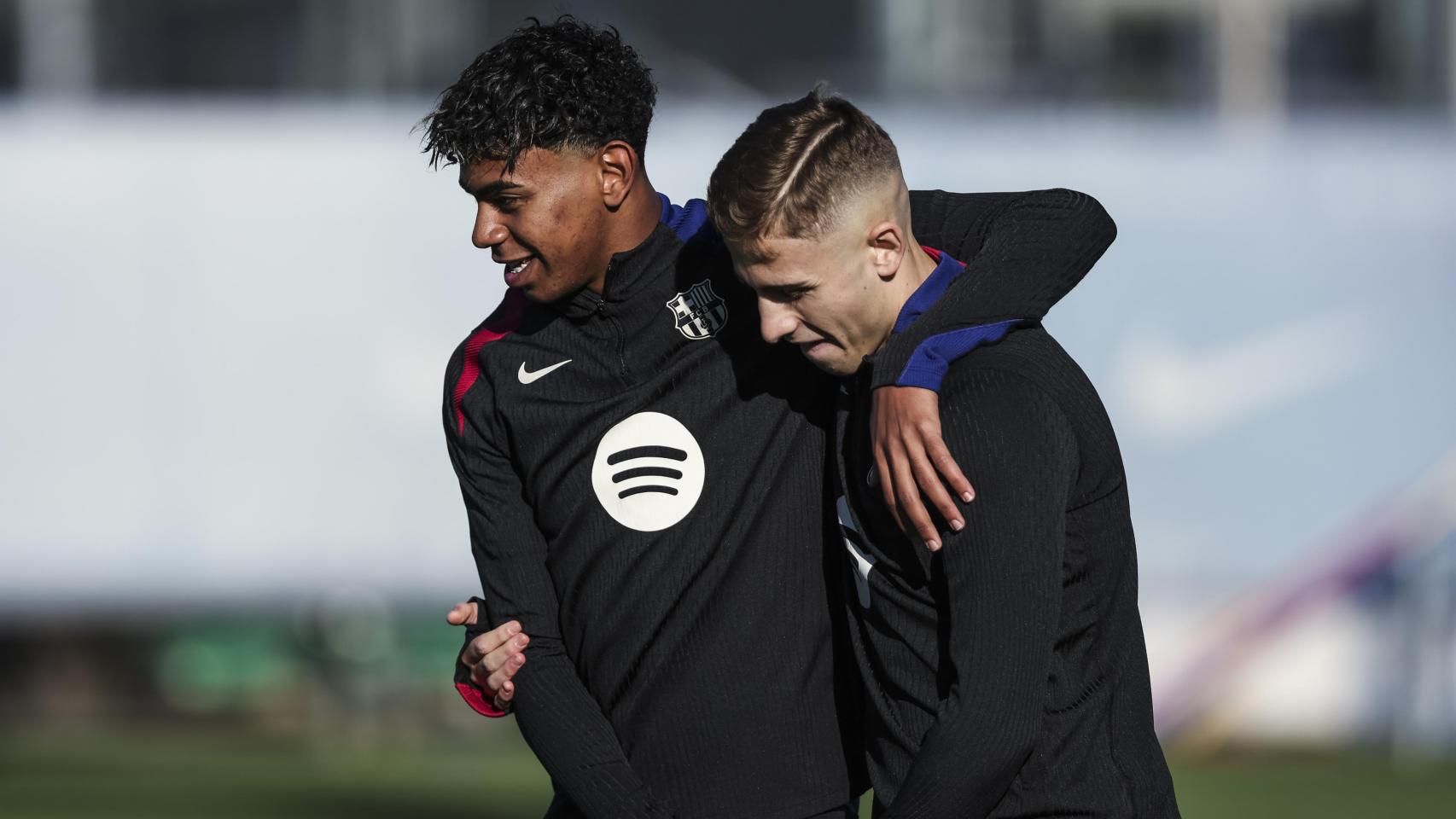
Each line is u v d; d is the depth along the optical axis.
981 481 6.14
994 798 6.21
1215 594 23.39
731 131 24.23
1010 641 6.08
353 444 23.53
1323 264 23.59
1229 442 23.38
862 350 6.62
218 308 23.44
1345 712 23.47
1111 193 23.84
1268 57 25.02
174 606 23.48
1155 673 23.42
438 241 23.70
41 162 23.28
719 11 25.22
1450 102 24.72
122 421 23.30
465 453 7.91
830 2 25.28
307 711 25.92
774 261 6.33
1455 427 23.41
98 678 26.20
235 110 23.69
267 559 23.48
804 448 7.41
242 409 23.44
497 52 7.16
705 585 7.40
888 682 6.75
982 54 25.28
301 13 25.17
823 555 7.45
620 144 7.23
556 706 7.61
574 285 7.38
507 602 7.79
